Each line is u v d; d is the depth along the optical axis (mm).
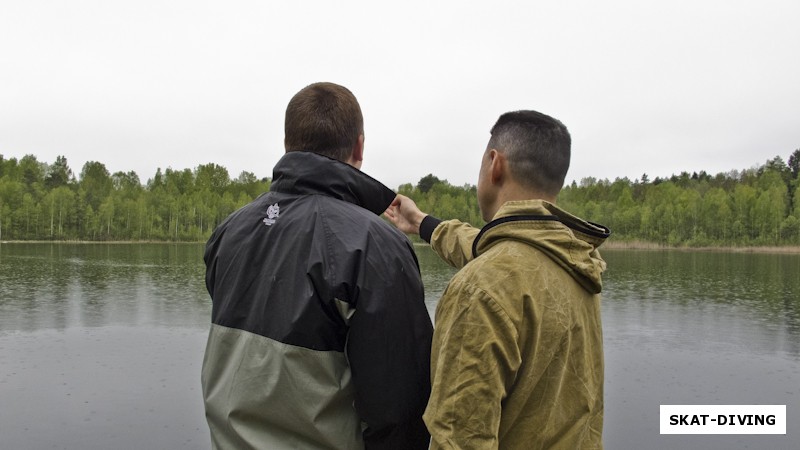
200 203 104375
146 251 63344
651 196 111562
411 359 1824
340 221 1836
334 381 1773
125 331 16562
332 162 1935
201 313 19984
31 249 64062
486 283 1696
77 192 100562
